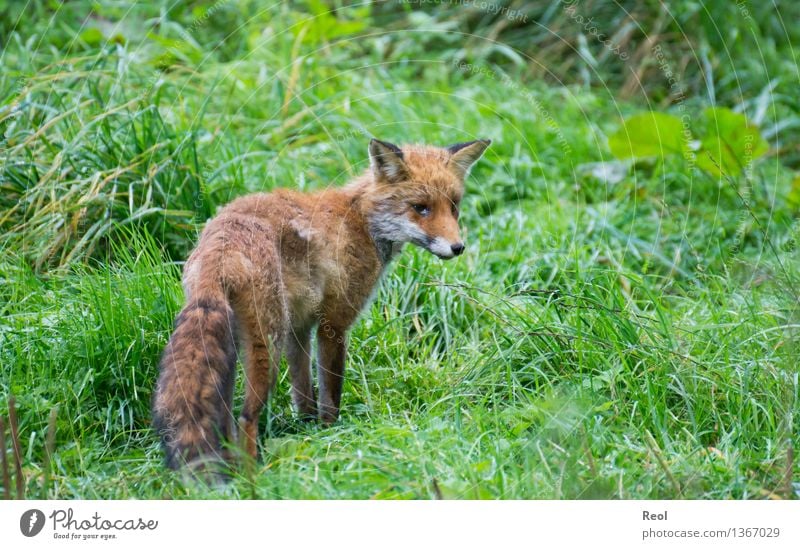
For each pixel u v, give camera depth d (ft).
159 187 36.63
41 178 36.37
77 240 35.27
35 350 29.37
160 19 48.88
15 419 24.04
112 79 41.93
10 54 47.75
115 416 28.32
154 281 31.96
